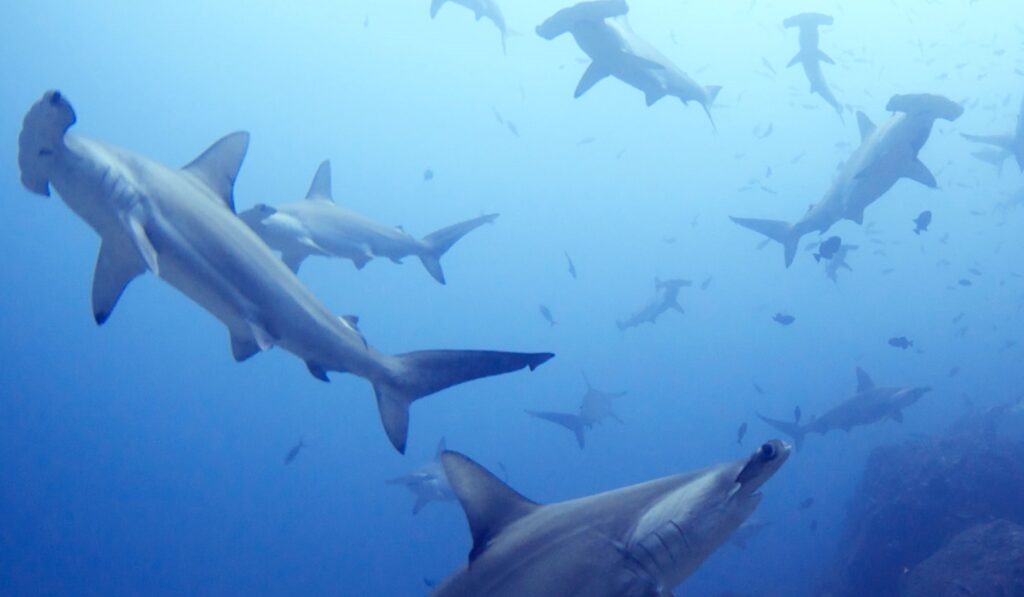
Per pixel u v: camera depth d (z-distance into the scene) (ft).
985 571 40.09
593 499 9.43
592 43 29.25
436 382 14.30
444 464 10.02
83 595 193.67
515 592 9.01
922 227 41.68
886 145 31.83
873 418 49.93
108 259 14.03
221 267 13.74
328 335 14.34
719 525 8.61
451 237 34.58
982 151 65.10
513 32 48.24
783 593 83.71
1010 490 53.78
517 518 9.66
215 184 14.60
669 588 8.64
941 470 55.42
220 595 184.44
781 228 40.55
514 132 72.28
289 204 29.96
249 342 15.21
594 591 8.66
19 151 12.64
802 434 51.31
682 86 32.09
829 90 45.88
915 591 43.80
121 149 13.35
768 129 83.71
